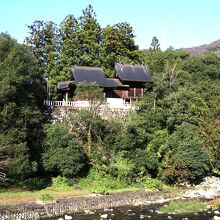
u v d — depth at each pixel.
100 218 30.61
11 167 36.09
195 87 65.12
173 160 45.69
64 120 48.19
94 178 42.59
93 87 51.53
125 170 43.53
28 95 41.50
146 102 52.97
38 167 40.66
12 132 37.16
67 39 67.69
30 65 42.00
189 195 41.00
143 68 62.53
